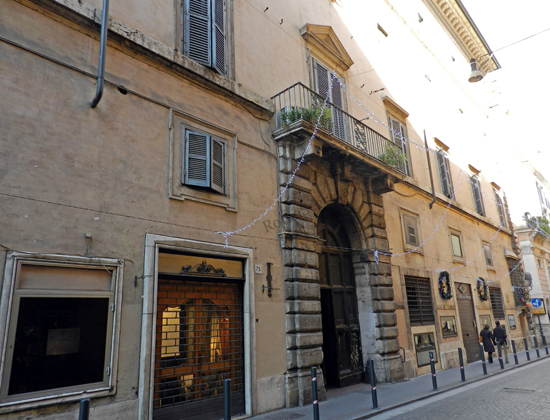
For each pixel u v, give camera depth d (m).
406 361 11.98
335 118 11.67
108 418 5.66
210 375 7.33
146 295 6.45
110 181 6.43
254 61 9.84
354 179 11.84
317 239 9.84
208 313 7.60
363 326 11.47
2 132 5.43
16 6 5.91
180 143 7.62
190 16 8.47
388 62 16.28
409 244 14.01
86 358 5.67
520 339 21.28
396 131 15.52
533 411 7.17
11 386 4.97
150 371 6.25
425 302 14.27
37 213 5.55
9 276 5.13
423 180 16.48
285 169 9.57
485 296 18.59
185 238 7.26
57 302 5.56
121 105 6.86
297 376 8.49
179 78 7.90
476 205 21.39
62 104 6.12
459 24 23.52
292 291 8.91
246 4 10.08
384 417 7.45
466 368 14.29
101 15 6.83
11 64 5.70
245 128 9.02
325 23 12.98
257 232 8.62
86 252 5.93
